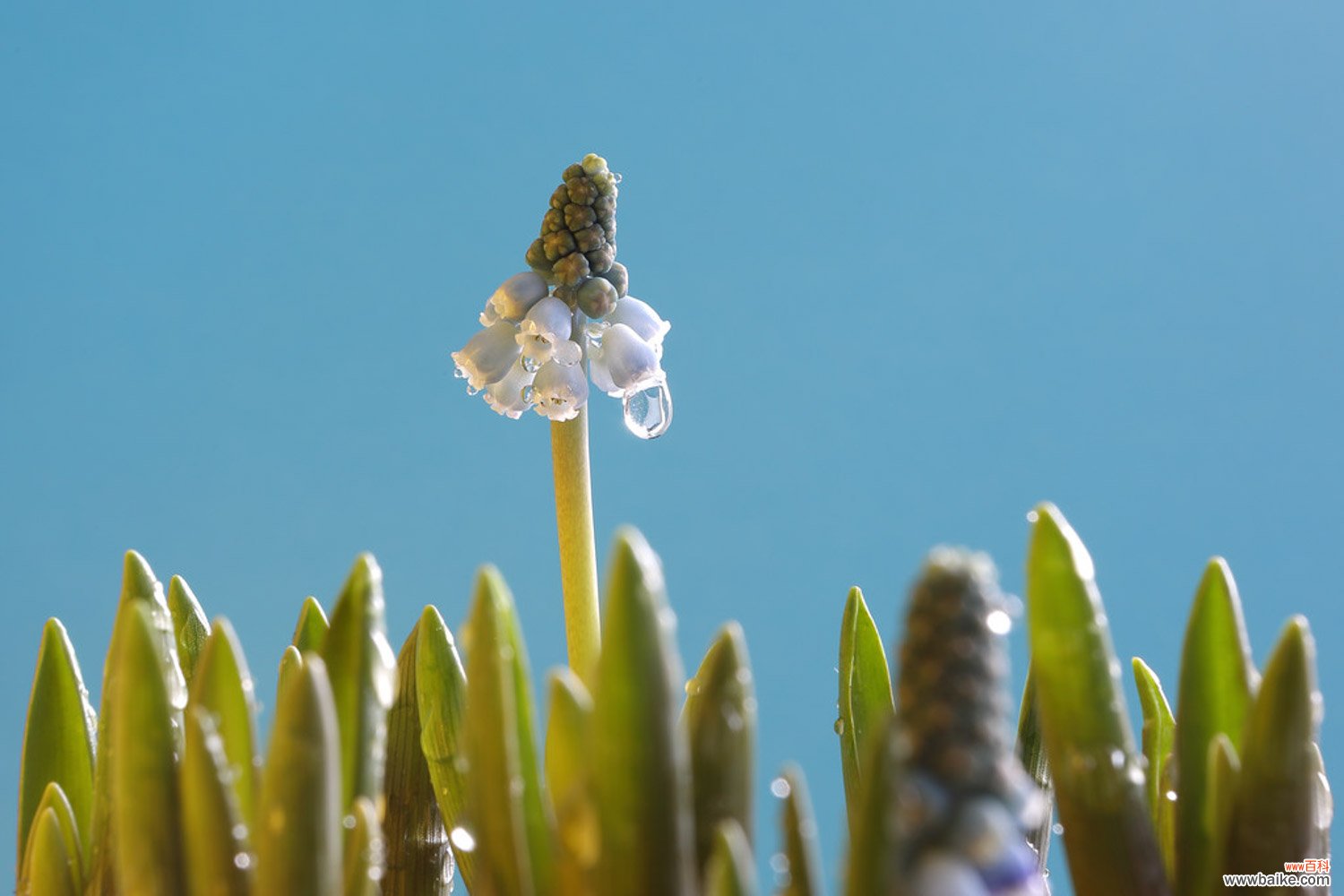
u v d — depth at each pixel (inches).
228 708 4.6
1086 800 4.6
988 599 3.0
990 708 3.0
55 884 5.3
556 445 9.6
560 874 3.7
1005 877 2.9
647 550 3.6
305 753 3.8
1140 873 4.6
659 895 3.5
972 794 2.9
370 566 4.8
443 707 6.5
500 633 4.1
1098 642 4.7
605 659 3.5
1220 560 5.1
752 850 4.3
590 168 11.1
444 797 6.4
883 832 3.0
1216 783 4.7
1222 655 5.0
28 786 6.2
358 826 4.3
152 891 4.1
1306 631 4.4
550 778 4.3
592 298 10.7
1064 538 4.7
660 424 12.1
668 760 3.5
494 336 11.0
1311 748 4.5
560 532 9.4
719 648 4.4
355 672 4.6
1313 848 4.5
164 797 4.2
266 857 3.7
